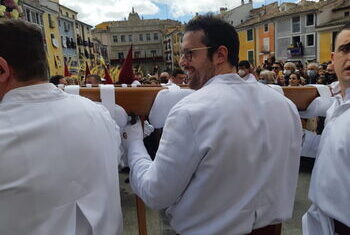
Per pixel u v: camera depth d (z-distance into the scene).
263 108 1.10
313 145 1.67
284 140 1.15
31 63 0.98
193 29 1.14
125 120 1.52
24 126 0.91
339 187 1.15
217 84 1.09
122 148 1.46
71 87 1.55
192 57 1.15
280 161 1.13
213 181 1.03
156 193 1.08
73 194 0.97
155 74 9.27
